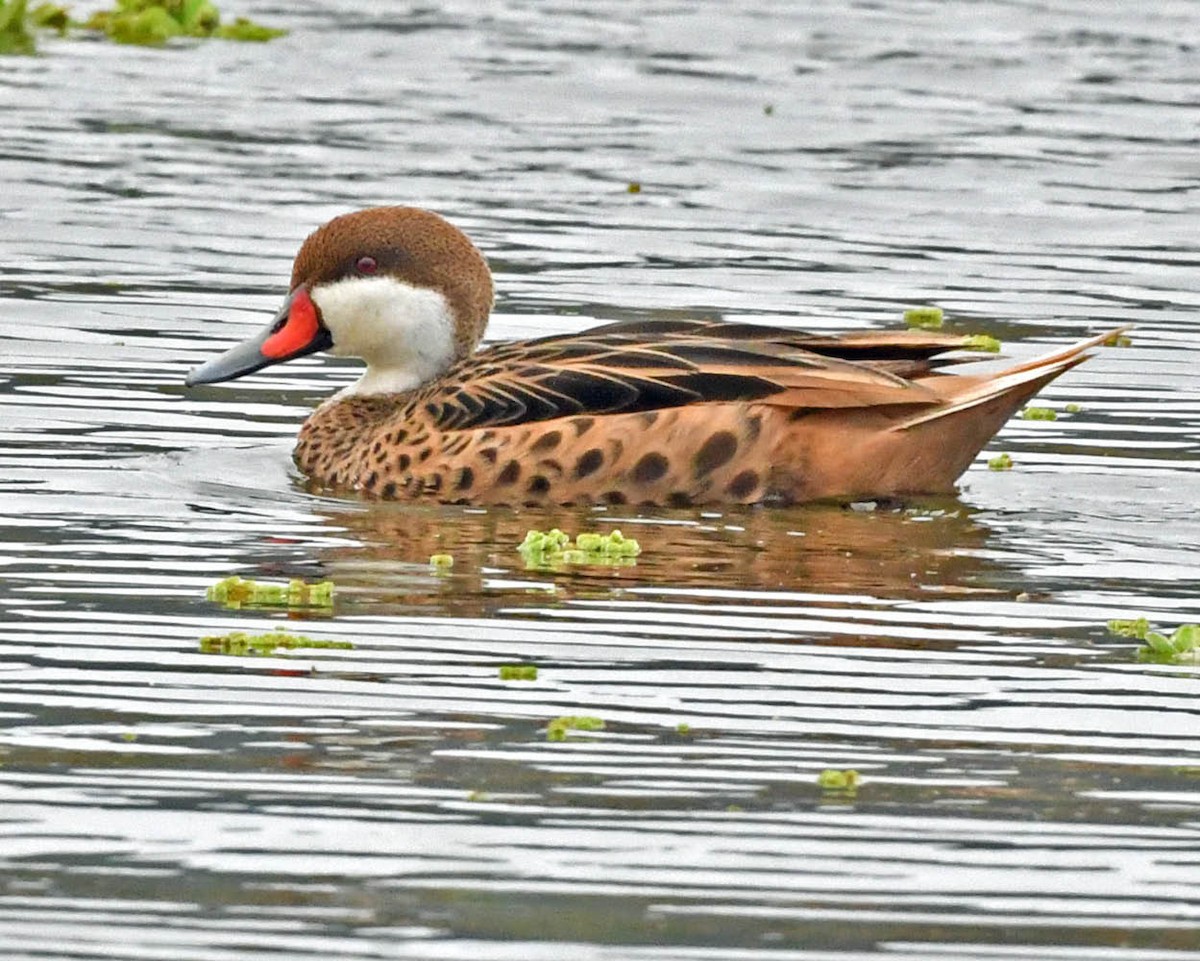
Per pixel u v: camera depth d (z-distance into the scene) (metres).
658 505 15.26
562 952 9.24
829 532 14.80
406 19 34.88
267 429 17.22
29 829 10.22
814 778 10.93
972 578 13.95
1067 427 17.47
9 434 16.69
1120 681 12.24
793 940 9.39
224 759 11.01
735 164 26.42
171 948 9.24
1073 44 33.84
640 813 10.51
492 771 10.93
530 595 13.42
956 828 10.42
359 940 9.31
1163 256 23.02
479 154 26.59
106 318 19.94
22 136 26.69
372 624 12.88
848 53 32.91
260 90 29.77
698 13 35.72
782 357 15.32
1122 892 9.85
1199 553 14.59
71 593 13.31
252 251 22.33
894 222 24.11
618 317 20.20
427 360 16.86
